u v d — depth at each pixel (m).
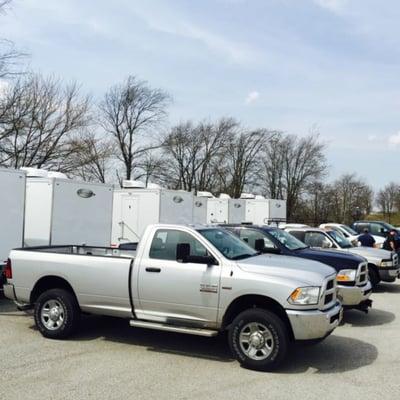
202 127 53.38
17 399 4.93
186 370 5.96
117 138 44.22
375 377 5.82
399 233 21.69
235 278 6.21
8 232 9.68
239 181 54.91
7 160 26.94
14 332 7.72
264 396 5.13
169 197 15.31
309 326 5.87
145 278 6.73
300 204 58.78
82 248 8.68
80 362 6.21
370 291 9.28
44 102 29.05
